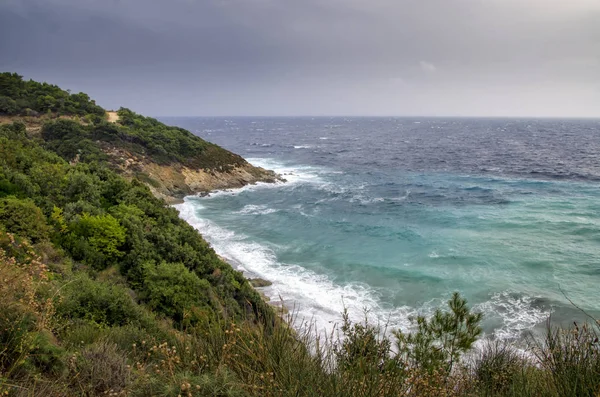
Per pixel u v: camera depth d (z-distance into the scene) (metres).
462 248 29.97
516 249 29.42
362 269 26.45
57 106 58.47
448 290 23.08
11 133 31.70
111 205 24.23
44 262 14.20
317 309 20.61
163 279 16.05
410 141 146.88
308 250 30.50
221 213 42.81
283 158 95.69
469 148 114.50
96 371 4.62
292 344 4.54
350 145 131.88
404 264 27.19
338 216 40.78
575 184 55.31
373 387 3.91
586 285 23.31
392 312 20.42
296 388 3.70
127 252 18.52
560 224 35.06
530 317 19.70
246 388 3.91
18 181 19.75
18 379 4.18
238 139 163.62
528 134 182.88
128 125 60.06
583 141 135.25
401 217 39.81
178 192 50.69
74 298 10.80
